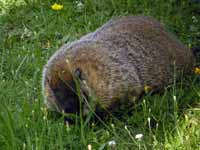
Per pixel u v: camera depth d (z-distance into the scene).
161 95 6.75
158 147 5.57
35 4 8.99
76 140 5.88
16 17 8.71
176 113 5.78
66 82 5.99
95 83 6.11
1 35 8.23
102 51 6.29
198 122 5.96
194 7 8.52
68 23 8.46
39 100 6.20
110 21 7.22
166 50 6.84
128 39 6.66
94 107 6.12
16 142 5.59
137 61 6.52
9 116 5.68
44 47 7.98
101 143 5.76
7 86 6.98
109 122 6.21
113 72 6.22
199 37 7.86
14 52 7.77
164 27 7.23
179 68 6.90
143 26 6.96
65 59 6.17
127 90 6.34
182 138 5.59
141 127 6.00
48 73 6.20
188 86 6.73
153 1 8.80
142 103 6.25
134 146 5.73
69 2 9.00
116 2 8.81
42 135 5.63
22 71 7.37
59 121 6.07
